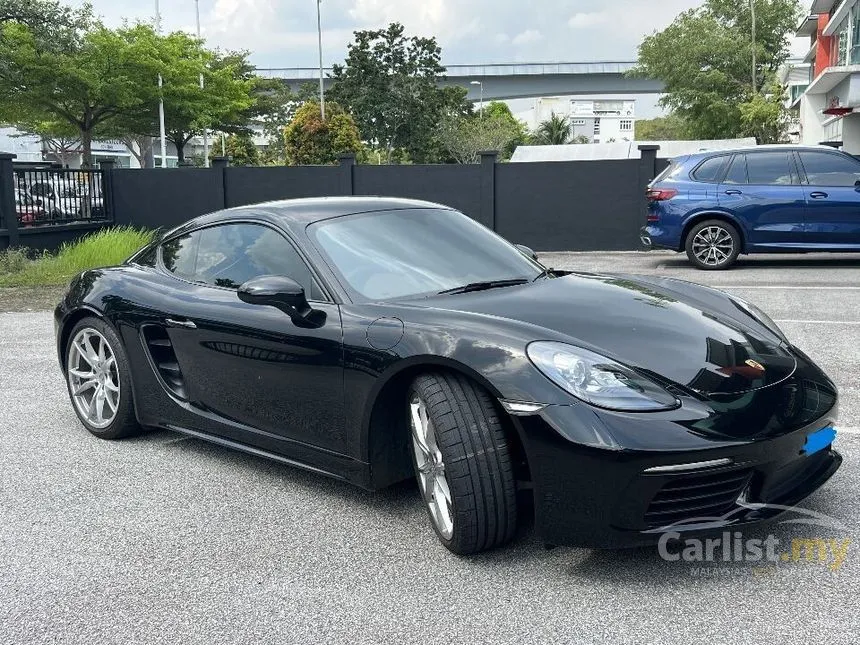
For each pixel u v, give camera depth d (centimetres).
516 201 1591
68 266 1280
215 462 420
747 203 1101
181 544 323
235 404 384
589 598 269
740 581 276
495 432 285
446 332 298
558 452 267
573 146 2955
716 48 4647
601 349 289
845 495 344
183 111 3569
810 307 802
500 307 322
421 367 304
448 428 285
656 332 307
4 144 5591
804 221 1082
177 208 1733
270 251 382
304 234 373
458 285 357
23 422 500
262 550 315
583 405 267
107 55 3184
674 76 4784
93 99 3203
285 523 340
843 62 3456
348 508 354
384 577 289
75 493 381
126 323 434
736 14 4922
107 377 456
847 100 2842
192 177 1719
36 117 3331
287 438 362
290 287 335
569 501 269
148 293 428
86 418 469
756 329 344
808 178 1084
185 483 391
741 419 271
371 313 328
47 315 916
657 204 1151
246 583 289
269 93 6450
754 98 4291
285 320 352
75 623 266
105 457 432
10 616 272
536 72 8012
